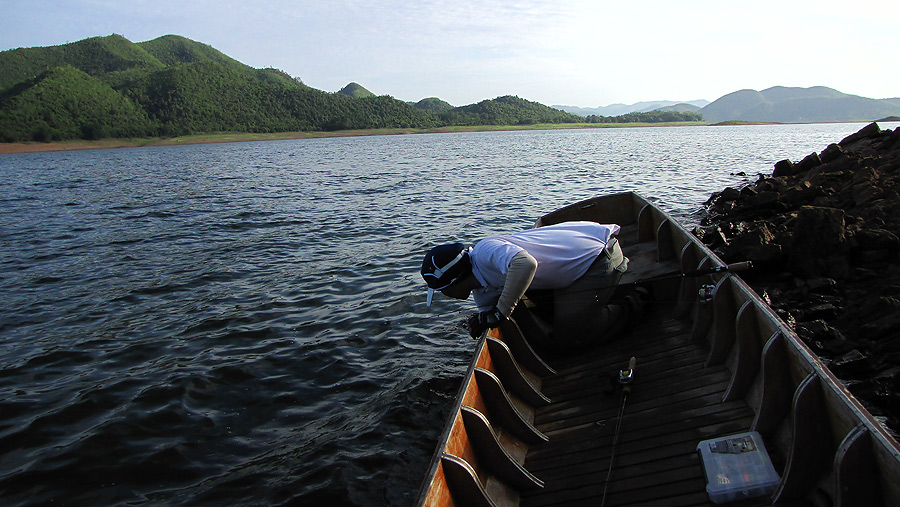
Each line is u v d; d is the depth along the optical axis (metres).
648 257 7.50
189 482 5.06
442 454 3.24
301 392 6.60
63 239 16.28
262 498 4.82
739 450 3.40
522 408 4.70
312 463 5.27
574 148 64.00
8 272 12.55
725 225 11.76
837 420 2.88
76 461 5.36
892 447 2.42
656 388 4.59
